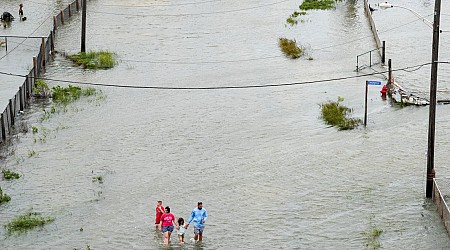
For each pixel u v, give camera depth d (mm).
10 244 26547
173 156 35000
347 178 31500
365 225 27141
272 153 34812
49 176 32875
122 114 41500
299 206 29031
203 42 58469
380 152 34250
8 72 50312
